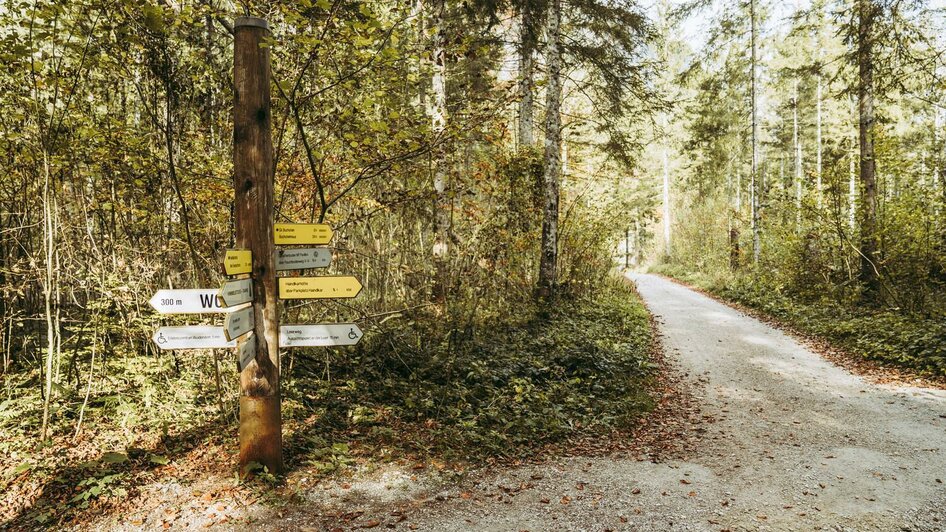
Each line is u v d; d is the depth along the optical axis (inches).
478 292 389.4
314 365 294.8
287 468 194.4
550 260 500.7
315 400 256.4
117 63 236.1
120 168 265.1
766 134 1496.1
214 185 262.2
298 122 227.5
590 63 523.8
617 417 276.8
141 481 179.0
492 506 180.2
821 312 550.0
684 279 1170.0
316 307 319.9
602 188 646.5
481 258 404.2
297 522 162.2
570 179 599.5
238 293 167.2
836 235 581.0
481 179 422.6
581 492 193.5
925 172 511.5
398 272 382.6
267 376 183.3
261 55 177.8
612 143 539.5
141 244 298.2
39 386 254.7
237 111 177.3
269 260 182.1
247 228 179.6
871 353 401.4
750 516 176.4
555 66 478.9
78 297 333.4
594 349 366.3
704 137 891.4
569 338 401.4
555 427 254.1
